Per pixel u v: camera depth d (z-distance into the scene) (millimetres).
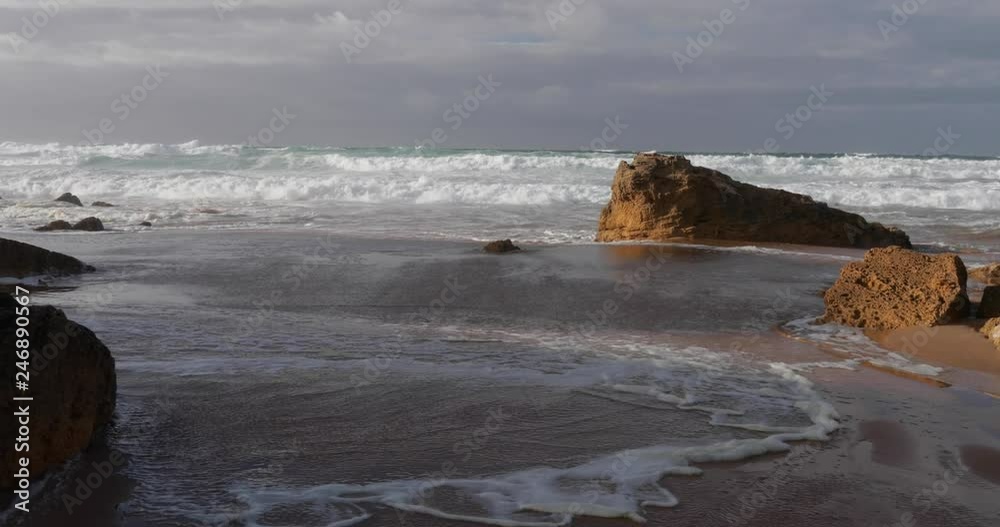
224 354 7754
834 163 41656
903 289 9875
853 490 5008
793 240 19203
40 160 40906
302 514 4434
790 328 9914
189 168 40500
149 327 8930
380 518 4418
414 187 30375
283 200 29375
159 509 4426
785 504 4770
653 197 19016
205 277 12859
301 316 10031
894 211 27344
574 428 5941
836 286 10414
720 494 4891
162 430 5594
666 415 6312
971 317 9711
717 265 14539
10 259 12445
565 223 23141
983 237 21344
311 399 6387
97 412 5348
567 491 4855
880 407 6707
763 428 6070
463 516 4473
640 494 4844
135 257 15000
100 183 31062
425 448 5465
